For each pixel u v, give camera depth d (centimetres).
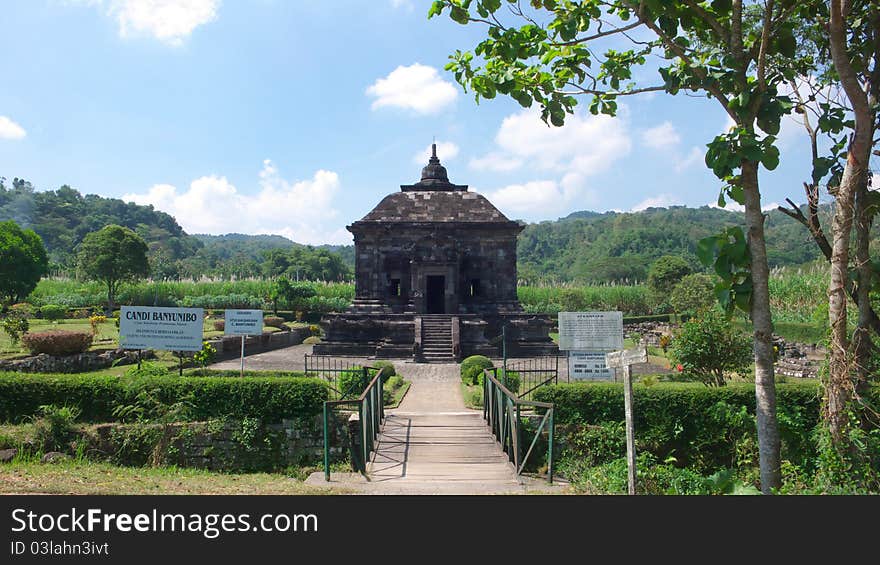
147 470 1267
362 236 3819
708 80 793
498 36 828
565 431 1358
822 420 970
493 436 1549
